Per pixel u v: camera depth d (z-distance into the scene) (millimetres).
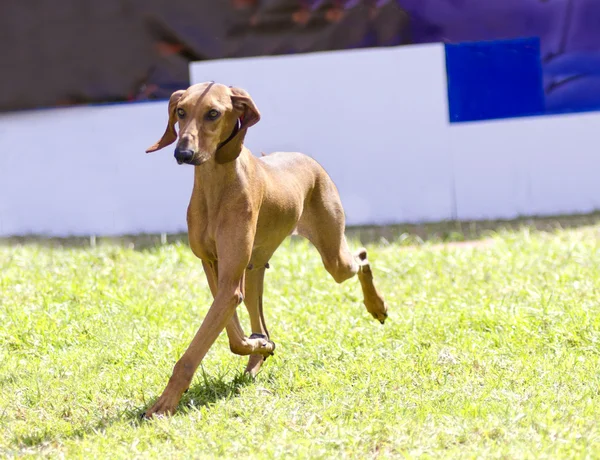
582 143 17234
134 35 16500
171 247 13672
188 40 16547
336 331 9477
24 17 16375
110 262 12789
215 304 7293
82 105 16750
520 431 6562
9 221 17125
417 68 17047
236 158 7266
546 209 17375
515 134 17219
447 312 10062
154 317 10102
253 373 8172
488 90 17109
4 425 7160
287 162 8297
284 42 16828
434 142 17234
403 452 6199
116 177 17062
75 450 6523
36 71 16562
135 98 16766
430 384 7727
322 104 17141
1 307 10508
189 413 7168
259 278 8312
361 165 17281
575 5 16781
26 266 12633
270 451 6250
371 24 16859
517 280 11383
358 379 7984
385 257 13125
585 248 13000
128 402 7586
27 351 9117
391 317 10023
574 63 16984
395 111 17172
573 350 8633
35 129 16938
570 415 6855
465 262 12539
